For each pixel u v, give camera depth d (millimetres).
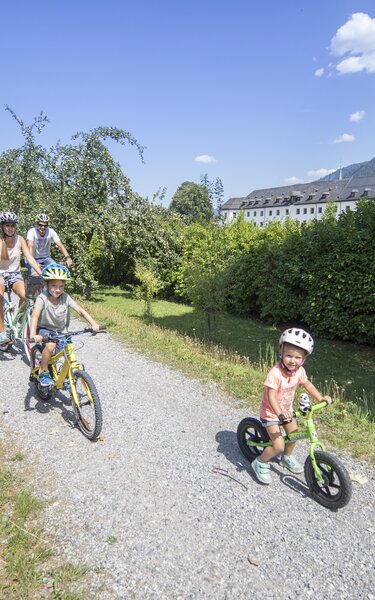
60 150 13805
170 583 2670
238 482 3734
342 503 3285
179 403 5309
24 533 3006
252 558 2881
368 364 8391
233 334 10719
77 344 7734
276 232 13305
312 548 2994
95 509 3316
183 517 3262
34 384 5547
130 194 14344
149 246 15266
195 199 61156
